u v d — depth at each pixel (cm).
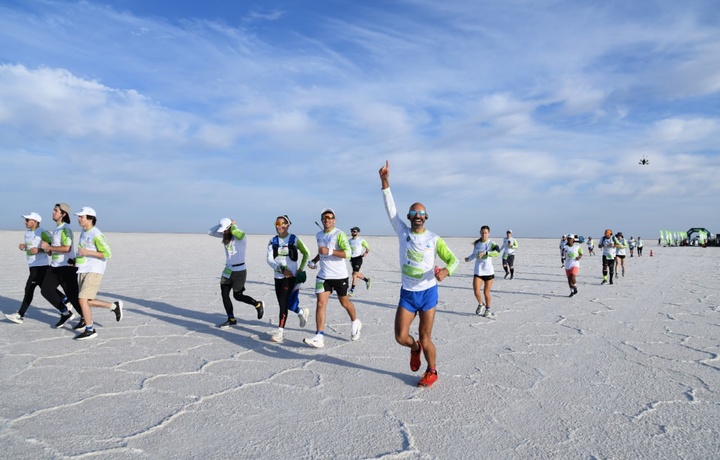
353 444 363
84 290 686
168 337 715
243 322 842
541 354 643
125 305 995
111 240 5384
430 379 502
